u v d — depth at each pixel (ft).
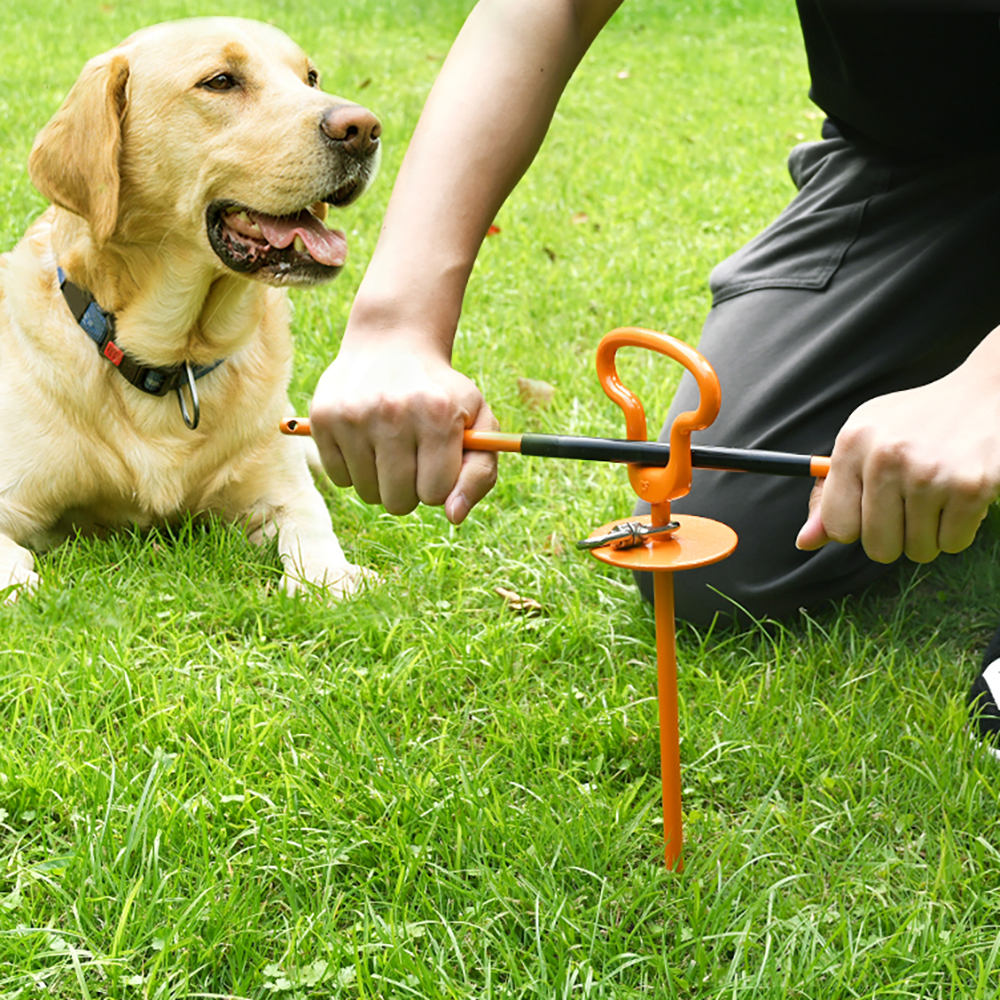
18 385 8.66
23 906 5.11
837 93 7.90
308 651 7.33
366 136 8.30
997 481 3.78
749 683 6.97
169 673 7.04
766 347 8.21
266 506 9.34
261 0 39.96
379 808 5.68
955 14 6.72
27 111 22.76
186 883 5.23
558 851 5.29
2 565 8.18
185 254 8.49
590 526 8.97
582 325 13.62
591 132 25.05
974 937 4.91
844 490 4.00
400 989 4.65
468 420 4.35
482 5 5.18
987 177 7.79
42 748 6.14
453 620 7.66
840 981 4.59
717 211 18.44
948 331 7.77
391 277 4.61
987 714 6.27
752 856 5.38
